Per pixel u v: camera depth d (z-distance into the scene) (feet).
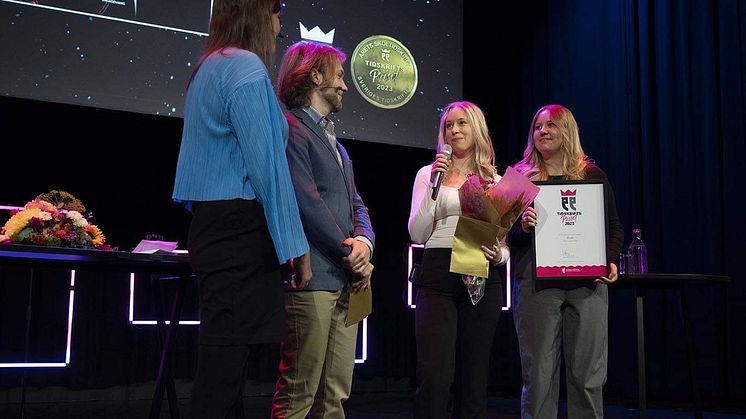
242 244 4.76
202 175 4.88
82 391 14.78
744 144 13.34
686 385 13.69
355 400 16.05
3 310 14.17
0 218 13.67
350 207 6.65
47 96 12.91
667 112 14.52
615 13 15.62
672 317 14.05
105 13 13.48
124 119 14.78
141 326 15.05
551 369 8.23
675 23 14.67
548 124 8.99
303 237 4.90
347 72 15.46
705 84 13.99
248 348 4.80
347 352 6.59
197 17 14.24
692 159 14.10
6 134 14.40
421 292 7.80
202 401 4.62
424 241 7.97
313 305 6.09
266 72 4.97
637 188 14.93
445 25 16.75
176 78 13.93
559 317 8.32
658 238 14.49
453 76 16.66
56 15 13.12
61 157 14.92
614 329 14.88
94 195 15.21
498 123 17.93
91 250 7.11
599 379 8.23
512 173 7.52
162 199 15.88
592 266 8.18
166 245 8.60
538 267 8.23
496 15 18.22
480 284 7.50
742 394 12.94
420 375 7.49
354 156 17.62
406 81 16.11
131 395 15.11
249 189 4.83
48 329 14.51
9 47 12.73
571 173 8.91
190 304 15.66
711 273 13.50
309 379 6.14
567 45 16.66
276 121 4.91
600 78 15.89
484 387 7.49
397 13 16.21
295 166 6.17
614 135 15.43
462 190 7.54
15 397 14.19
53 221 8.44
